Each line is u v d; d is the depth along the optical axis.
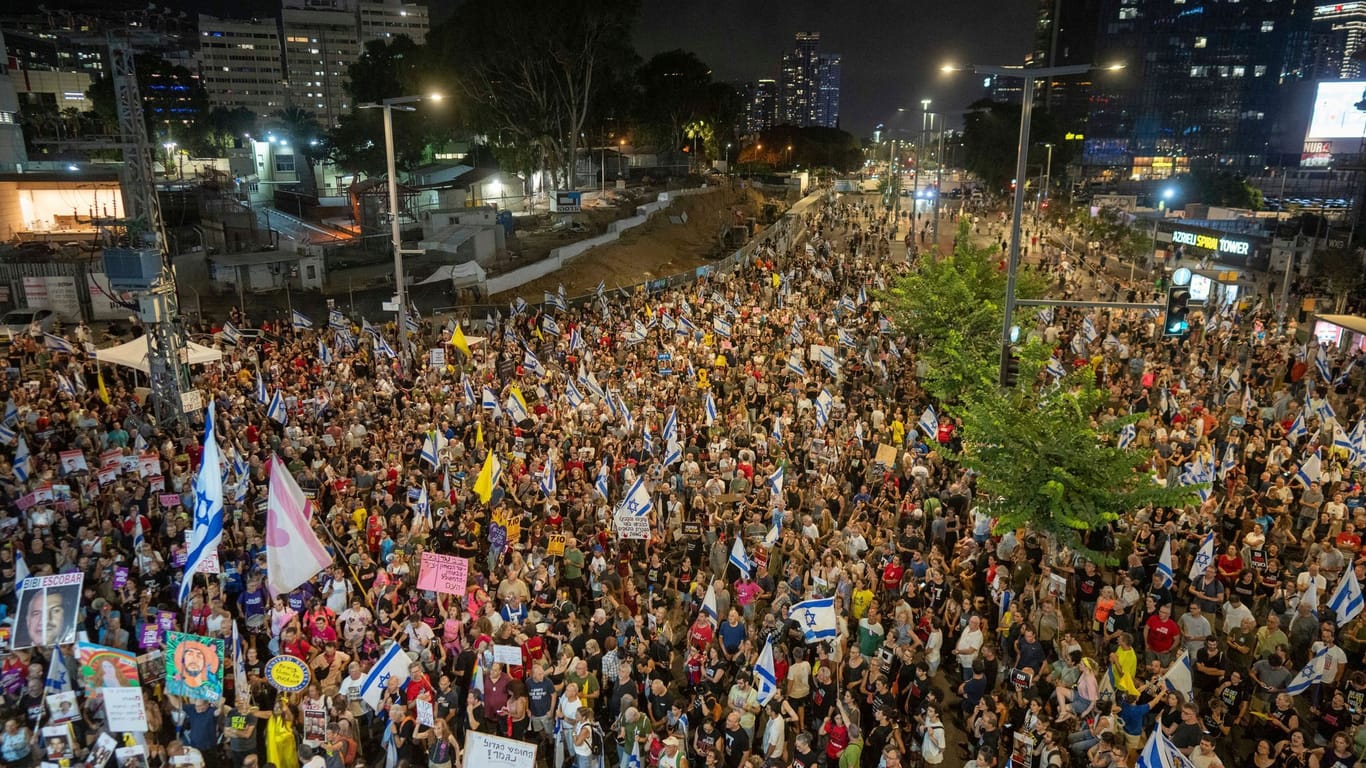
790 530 16.06
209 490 13.21
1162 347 30.92
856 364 28.45
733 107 113.06
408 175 83.25
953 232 76.69
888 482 18.42
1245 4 178.00
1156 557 16.08
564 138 76.88
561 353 31.70
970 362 23.86
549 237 61.34
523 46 61.56
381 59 83.81
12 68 112.50
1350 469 19.64
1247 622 13.34
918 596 14.51
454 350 31.64
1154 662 12.54
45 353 29.58
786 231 71.94
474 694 12.70
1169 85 186.62
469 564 16.05
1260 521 16.86
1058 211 95.44
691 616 15.34
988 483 15.32
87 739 12.12
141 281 23.66
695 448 21.42
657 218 73.25
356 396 25.41
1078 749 11.82
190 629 13.92
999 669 13.98
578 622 13.65
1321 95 98.00
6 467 19.31
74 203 51.72
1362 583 14.13
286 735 12.04
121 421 24.00
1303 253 52.47
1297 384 26.73
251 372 28.86
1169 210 92.06
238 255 50.47
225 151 118.19
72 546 16.23
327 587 14.89
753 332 33.34
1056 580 14.61
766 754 11.53
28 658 13.10
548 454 19.98
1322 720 12.22
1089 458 14.77
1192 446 20.75
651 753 11.60
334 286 49.72
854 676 12.89
